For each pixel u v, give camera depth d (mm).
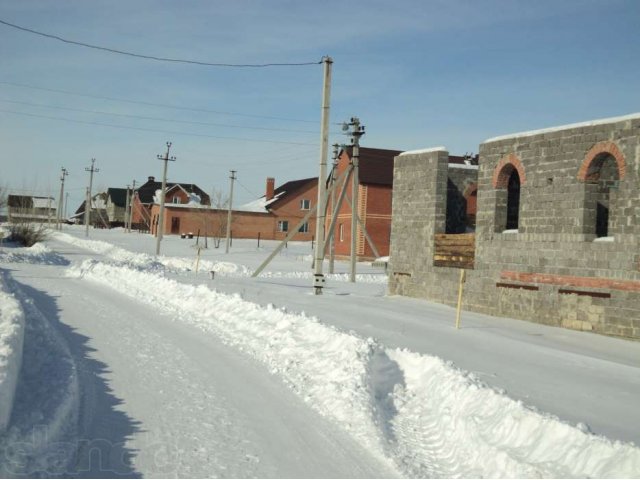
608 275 17047
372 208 54156
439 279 23109
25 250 38844
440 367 10570
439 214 23516
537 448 7266
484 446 7512
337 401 9344
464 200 25406
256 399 9688
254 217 83375
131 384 10172
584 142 17781
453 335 15539
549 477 6496
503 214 20734
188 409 9008
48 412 8039
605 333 17047
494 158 20766
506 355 13320
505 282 20094
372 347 11734
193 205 85938
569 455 6875
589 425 8234
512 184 22016
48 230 70500
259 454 7406
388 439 8195
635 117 16422
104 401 9148
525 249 19469
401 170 25156
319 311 18500
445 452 7949
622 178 16750
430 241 23625
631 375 11938
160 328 15641
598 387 10703
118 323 16047
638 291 16328
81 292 22312
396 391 10305
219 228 73625
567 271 18125
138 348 13016
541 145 19062
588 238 17703
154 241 72562
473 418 8344
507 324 18391
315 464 7199
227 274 36594
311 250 66812
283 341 13625
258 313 16516
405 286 24688
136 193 107562
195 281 26484
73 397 8977
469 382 9562
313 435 8195
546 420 7523
